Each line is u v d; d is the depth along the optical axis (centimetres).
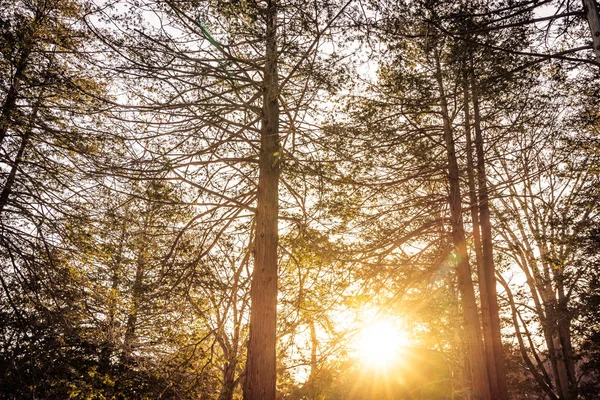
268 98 1056
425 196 1348
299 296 1205
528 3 846
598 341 1678
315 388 1602
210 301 1164
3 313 1312
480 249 1390
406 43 978
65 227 1295
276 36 977
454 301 1689
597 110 1201
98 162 1020
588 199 1353
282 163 1071
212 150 1074
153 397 1386
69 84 1059
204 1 943
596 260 1573
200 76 1054
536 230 1480
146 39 977
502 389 1223
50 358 1312
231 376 1523
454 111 1360
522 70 1008
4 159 1186
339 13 920
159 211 1095
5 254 1275
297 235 1171
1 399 1329
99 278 1412
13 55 1137
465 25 891
